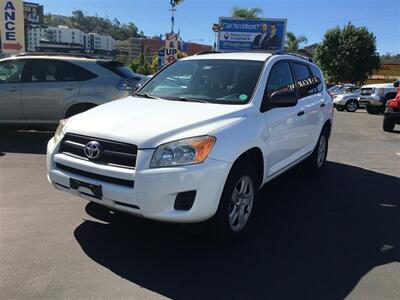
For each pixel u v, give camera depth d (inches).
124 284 134.1
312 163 269.4
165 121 154.3
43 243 159.6
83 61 344.2
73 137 159.6
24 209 193.8
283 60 217.8
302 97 234.4
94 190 148.3
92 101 338.0
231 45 1451.8
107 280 135.9
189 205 144.0
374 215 207.0
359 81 2111.2
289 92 184.4
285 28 1416.1
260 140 171.9
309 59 266.1
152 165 140.8
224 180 149.0
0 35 666.8
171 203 141.7
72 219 183.5
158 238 167.9
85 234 168.9
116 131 149.4
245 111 172.4
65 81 339.6
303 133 231.9
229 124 158.9
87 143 152.8
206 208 145.5
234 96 183.9
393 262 156.6
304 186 254.2
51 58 341.1
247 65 200.2
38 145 338.0
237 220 165.6
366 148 407.5
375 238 178.5
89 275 138.3
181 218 142.4
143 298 127.0
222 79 194.7
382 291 135.9
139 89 213.6
